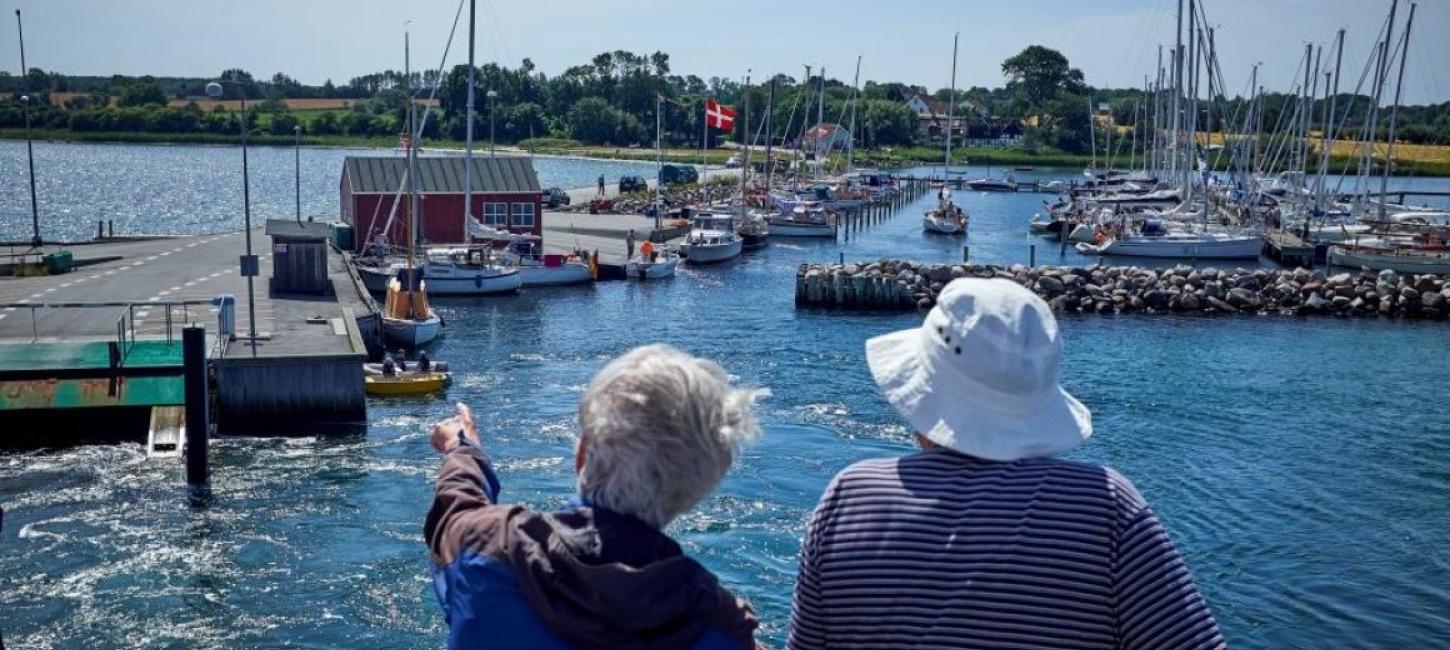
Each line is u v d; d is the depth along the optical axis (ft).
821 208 291.17
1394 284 183.62
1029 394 10.34
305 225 148.77
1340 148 511.40
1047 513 9.87
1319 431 102.63
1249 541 74.59
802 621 10.46
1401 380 126.21
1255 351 144.97
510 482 82.69
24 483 80.84
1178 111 311.27
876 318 168.66
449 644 9.07
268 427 96.12
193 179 504.43
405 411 103.24
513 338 144.56
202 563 67.05
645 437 9.08
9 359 97.76
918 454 10.92
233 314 105.09
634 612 8.60
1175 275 187.52
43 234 287.89
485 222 208.33
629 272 198.18
